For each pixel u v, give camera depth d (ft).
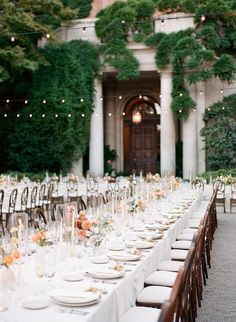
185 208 34.63
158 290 15.44
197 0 82.99
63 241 15.47
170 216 28.48
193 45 79.41
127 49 83.05
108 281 13.04
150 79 98.22
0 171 87.76
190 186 59.98
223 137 80.02
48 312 10.15
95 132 86.69
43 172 84.89
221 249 32.50
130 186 44.80
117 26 83.25
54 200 50.31
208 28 81.56
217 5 81.00
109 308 11.48
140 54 85.30
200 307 19.33
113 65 83.76
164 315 8.05
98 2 94.84
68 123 82.69
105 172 92.32
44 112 84.02
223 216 52.42
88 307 10.55
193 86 84.23
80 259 15.87
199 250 18.98
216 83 87.15
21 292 11.10
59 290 11.49
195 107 83.35
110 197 32.58
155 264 18.35
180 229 28.12
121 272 13.53
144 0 84.58
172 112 84.23
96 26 83.51
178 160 88.33
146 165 99.30
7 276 10.87
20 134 85.25
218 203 60.44
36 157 84.79
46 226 18.95
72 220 16.01
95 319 10.20
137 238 20.31
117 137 99.71
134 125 100.37
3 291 10.68
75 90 83.20
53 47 83.05
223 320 17.66
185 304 13.46
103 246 17.57
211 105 85.51
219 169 81.05
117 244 18.51
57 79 83.87
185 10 83.71
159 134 99.30
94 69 85.56
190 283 15.51
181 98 82.17
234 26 83.97
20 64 74.90
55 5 78.28
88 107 84.38
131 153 100.01
